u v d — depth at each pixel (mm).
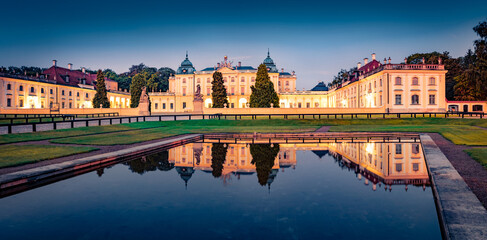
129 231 5453
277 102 66312
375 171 10547
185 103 92375
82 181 9164
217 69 91938
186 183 8930
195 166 11547
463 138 19516
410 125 35438
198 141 20688
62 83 77125
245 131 27609
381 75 52562
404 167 11227
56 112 60000
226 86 89875
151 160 12969
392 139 21438
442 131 25062
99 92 77250
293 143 19406
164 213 6395
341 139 21734
